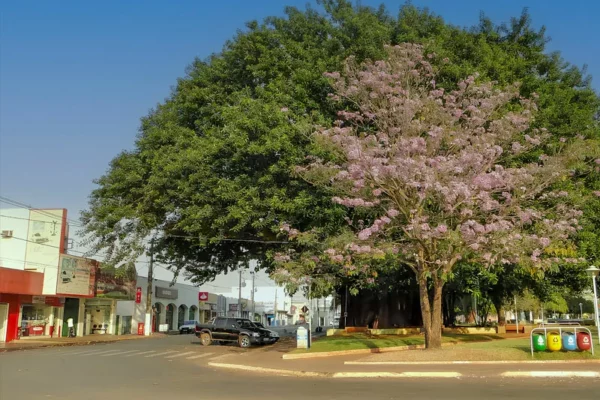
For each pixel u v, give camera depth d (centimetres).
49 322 4025
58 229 3828
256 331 3142
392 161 1906
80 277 4031
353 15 2555
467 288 2714
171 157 2567
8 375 1631
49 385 1393
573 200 2162
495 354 1917
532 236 1931
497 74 2386
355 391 1280
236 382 1496
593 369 1644
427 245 1966
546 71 2686
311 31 2666
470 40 2512
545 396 1169
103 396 1195
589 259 2430
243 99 2370
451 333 3566
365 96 2097
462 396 1175
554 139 2302
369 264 2211
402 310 3647
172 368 1923
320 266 2355
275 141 2169
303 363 1984
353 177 1930
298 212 2272
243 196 2289
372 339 2936
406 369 1708
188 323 5678
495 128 2052
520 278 2716
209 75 2841
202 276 3516
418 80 2123
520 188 1948
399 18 2630
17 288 3438
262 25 2759
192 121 2906
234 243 3161
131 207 2895
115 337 4253
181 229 2847
